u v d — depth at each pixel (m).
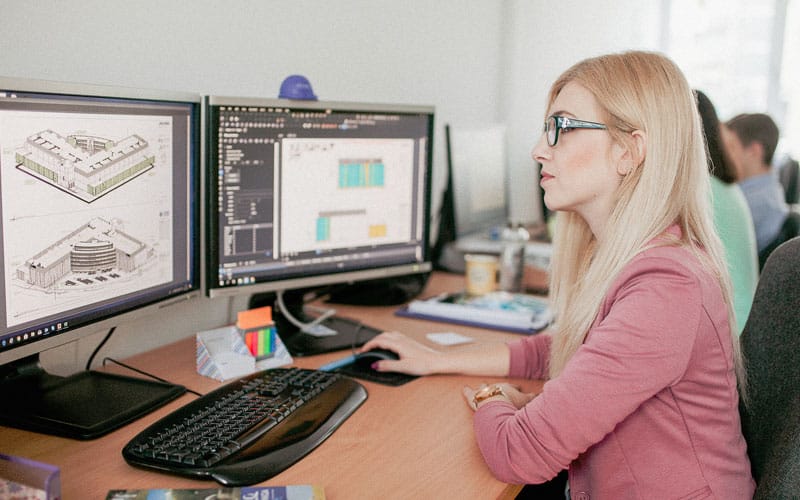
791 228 2.91
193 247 1.32
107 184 1.10
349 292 1.83
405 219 1.69
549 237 2.80
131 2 1.37
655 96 1.07
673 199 1.08
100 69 1.33
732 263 1.98
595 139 1.10
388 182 1.63
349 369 1.34
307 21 1.88
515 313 1.65
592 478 1.06
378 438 1.06
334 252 1.56
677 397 1.00
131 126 1.14
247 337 1.29
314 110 1.45
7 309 0.96
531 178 3.55
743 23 4.42
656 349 0.95
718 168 1.98
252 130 1.37
